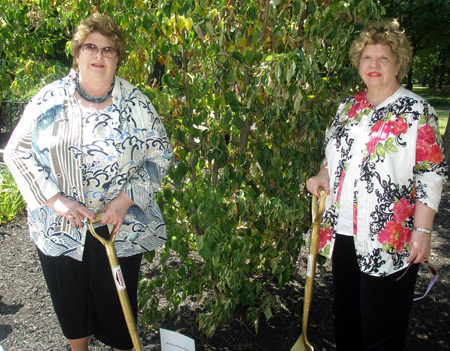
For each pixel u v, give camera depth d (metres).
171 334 2.28
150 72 2.56
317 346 2.69
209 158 2.53
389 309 1.97
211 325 2.65
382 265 1.91
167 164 2.10
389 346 2.02
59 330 2.87
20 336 2.79
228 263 2.61
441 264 3.79
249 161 2.62
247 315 2.68
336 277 2.16
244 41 2.39
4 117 7.66
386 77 1.91
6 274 3.59
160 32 2.40
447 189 6.04
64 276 2.06
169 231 2.63
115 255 1.87
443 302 3.18
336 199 2.06
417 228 1.86
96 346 2.71
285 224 2.55
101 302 2.15
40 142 1.91
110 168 1.95
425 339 2.76
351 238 2.05
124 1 2.43
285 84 2.35
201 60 2.59
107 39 1.91
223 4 2.31
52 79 2.86
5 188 5.09
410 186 1.89
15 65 2.96
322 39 2.45
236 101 2.41
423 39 19.84
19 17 2.68
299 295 3.24
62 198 1.92
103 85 1.95
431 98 25.09
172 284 2.75
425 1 16.47
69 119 1.92
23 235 4.41
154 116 2.08
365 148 1.95
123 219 1.97
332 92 2.66
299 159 2.54
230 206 2.50
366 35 1.94
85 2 2.44
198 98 2.53
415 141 1.84
